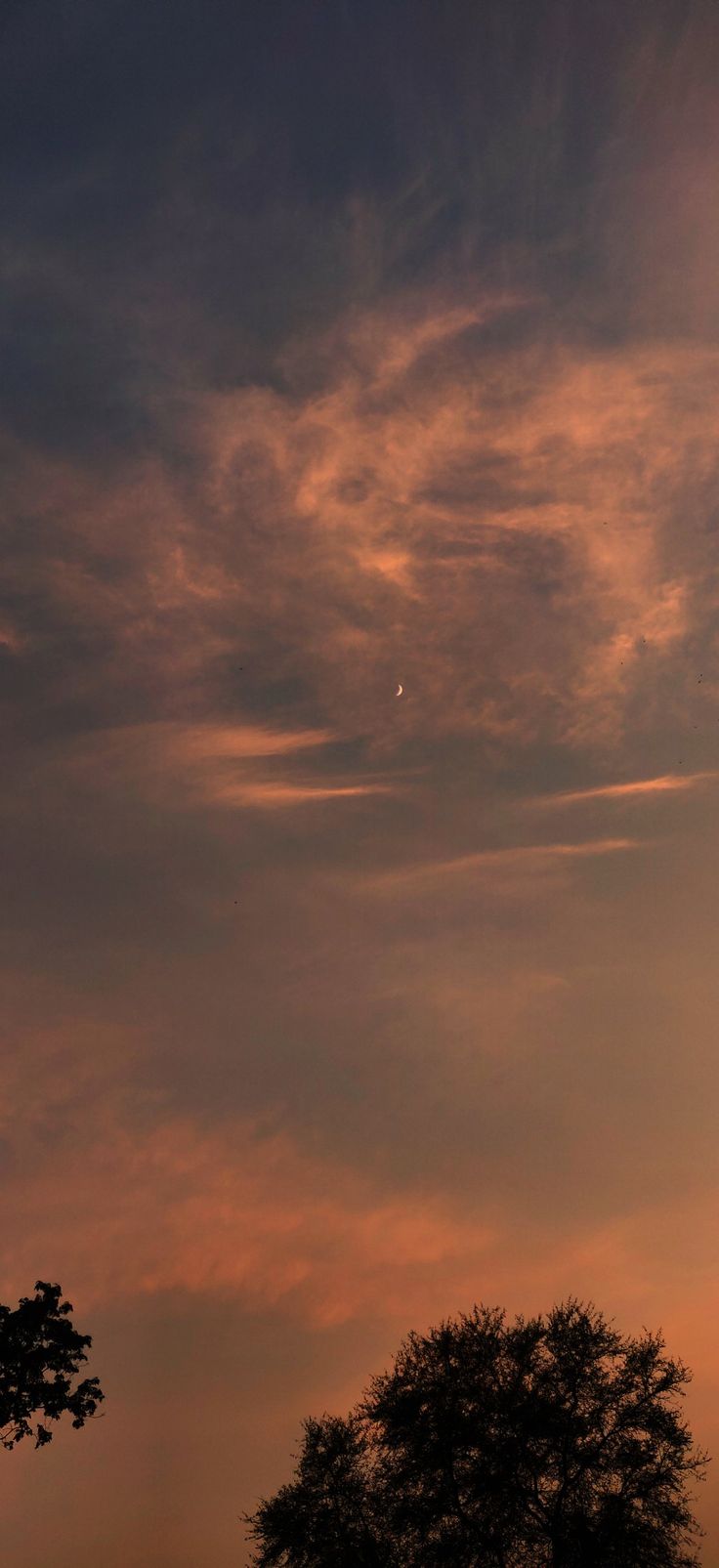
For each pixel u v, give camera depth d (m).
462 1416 35.78
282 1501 37.06
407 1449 35.81
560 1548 33.25
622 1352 36.75
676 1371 36.22
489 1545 33.94
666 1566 33.16
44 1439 31.89
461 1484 34.94
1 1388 31.50
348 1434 37.66
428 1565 33.97
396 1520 35.09
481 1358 37.00
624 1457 34.59
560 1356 36.81
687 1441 34.84
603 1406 35.62
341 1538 35.53
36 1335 32.53
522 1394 35.97
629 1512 33.81
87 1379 32.75
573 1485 34.50
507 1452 34.84
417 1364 37.72
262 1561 36.38
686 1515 33.69
